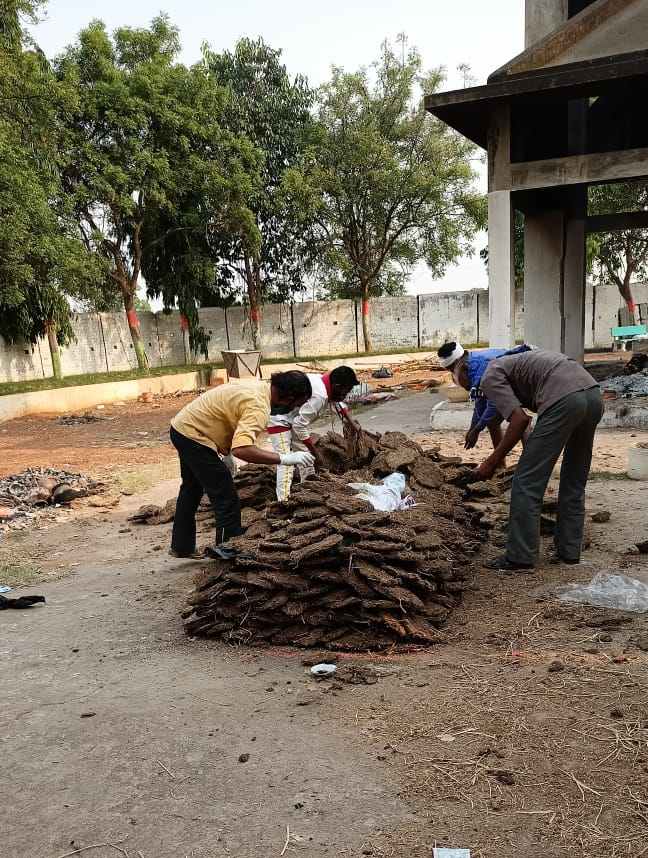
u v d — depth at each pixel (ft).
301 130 101.19
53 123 69.10
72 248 66.54
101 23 78.23
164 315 101.55
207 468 17.38
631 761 9.10
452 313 115.34
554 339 51.96
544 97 32.94
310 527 14.61
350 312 113.50
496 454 16.21
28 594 18.19
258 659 13.10
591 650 12.27
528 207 50.24
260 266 103.86
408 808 8.48
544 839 7.82
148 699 11.75
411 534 14.71
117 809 8.86
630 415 35.86
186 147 82.28
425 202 102.63
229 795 8.98
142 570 19.53
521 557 16.28
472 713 10.49
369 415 49.60
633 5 32.65
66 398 71.61
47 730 10.92
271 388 17.02
